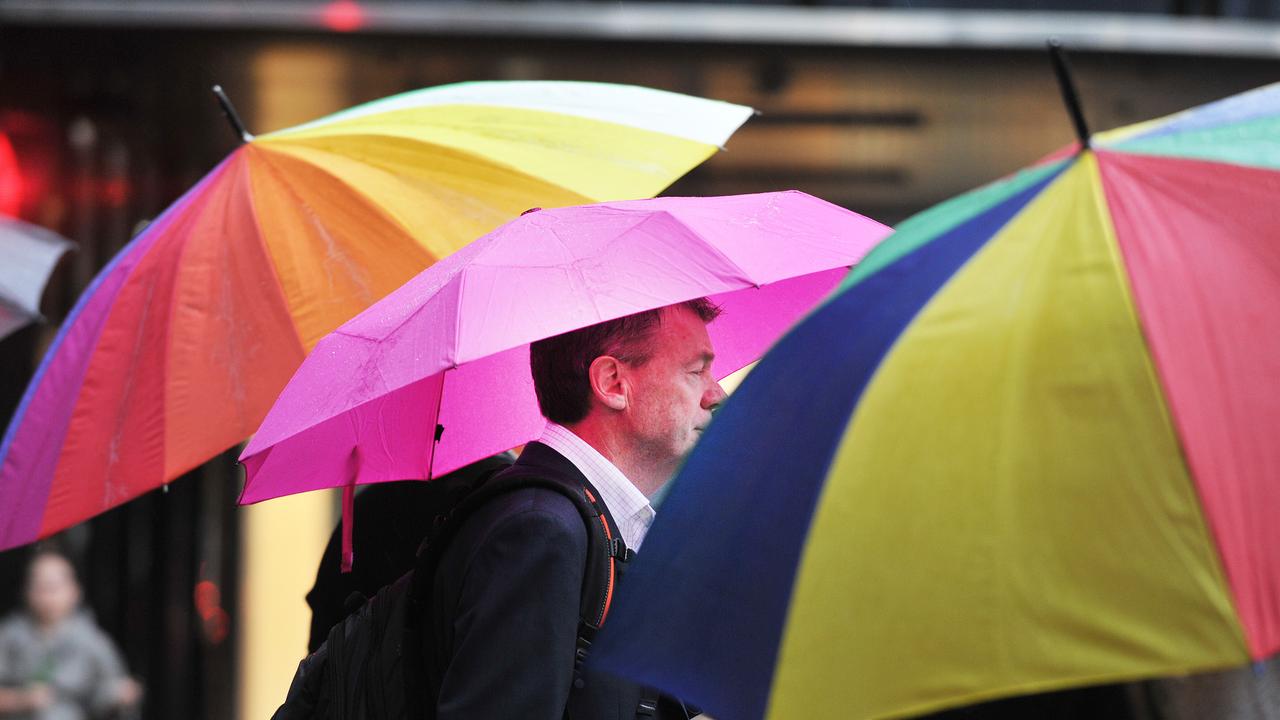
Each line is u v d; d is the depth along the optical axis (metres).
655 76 16.98
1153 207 4.14
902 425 4.12
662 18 15.91
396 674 5.86
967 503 4.00
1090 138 4.31
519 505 5.71
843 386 4.27
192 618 21.33
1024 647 3.86
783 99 17.59
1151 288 4.01
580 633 5.69
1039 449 3.97
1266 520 3.79
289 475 6.52
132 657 21.19
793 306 7.48
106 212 19.83
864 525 4.10
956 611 3.94
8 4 15.40
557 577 5.56
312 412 5.40
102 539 21.23
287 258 7.11
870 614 4.03
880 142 19.06
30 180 19.39
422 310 5.52
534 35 15.77
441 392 6.80
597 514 5.86
